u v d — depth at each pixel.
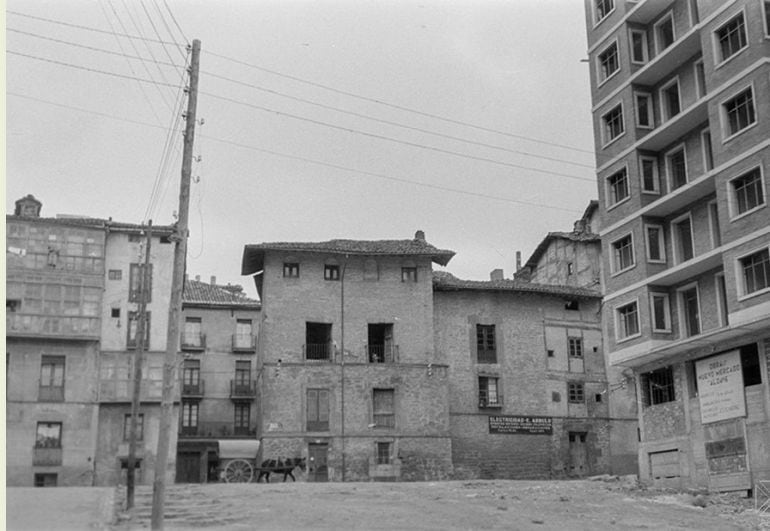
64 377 55.59
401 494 35.50
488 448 63.28
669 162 46.75
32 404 54.62
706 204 43.97
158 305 58.28
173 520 25.86
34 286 56.03
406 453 60.88
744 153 39.84
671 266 45.66
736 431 39.88
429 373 62.59
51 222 57.22
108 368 56.75
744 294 39.38
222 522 25.78
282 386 60.66
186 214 25.83
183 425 71.38
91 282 57.12
